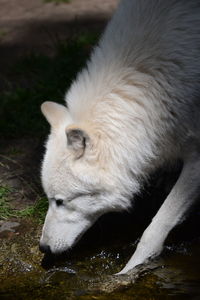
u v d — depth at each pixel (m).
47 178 6.28
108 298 5.95
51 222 6.54
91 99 6.23
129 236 7.23
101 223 7.49
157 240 6.43
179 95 6.27
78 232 6.50
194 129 6.41
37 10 15.02
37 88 10.36
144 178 6.55
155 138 6.32
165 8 6.38
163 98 6.26
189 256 6.61
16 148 9.16
